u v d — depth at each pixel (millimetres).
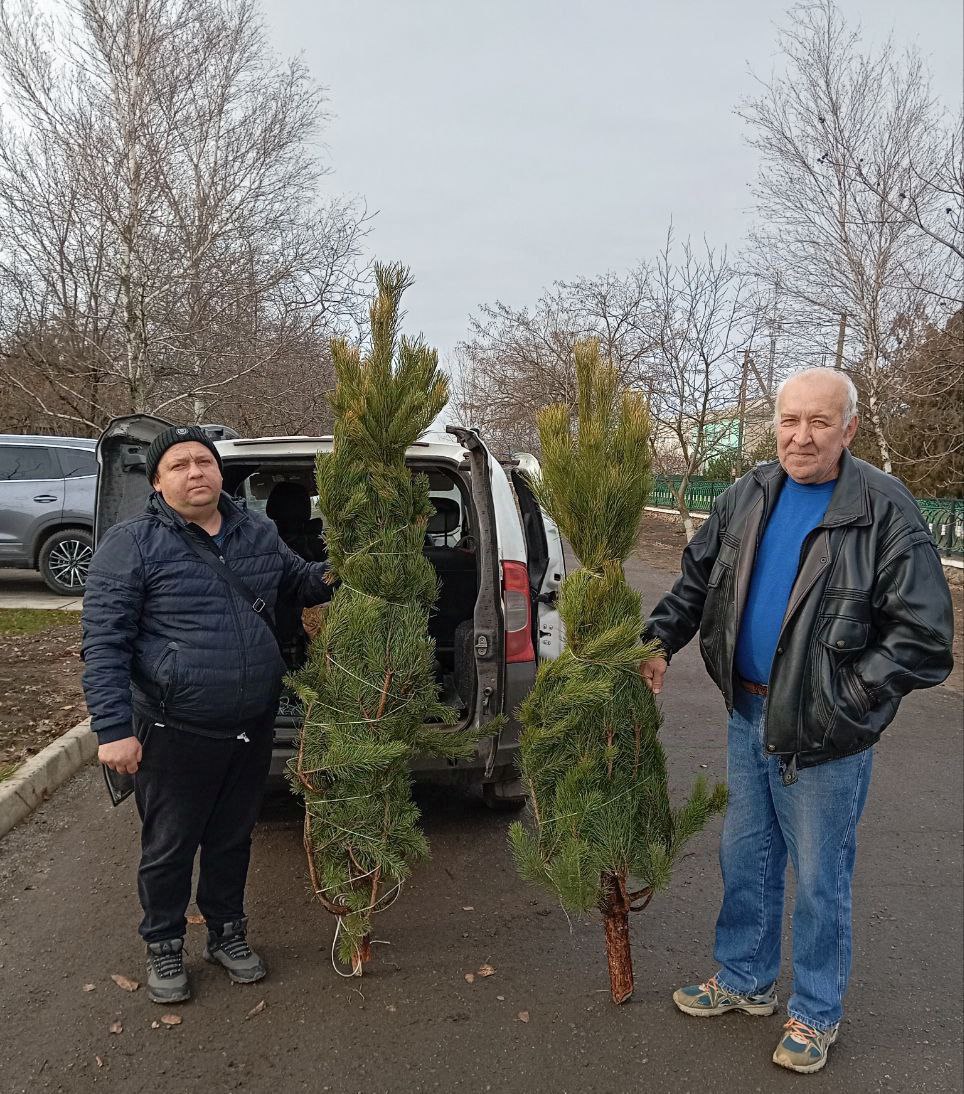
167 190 10250
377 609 2748
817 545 2322
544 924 3252
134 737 2488
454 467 3643
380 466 2830
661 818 2668
